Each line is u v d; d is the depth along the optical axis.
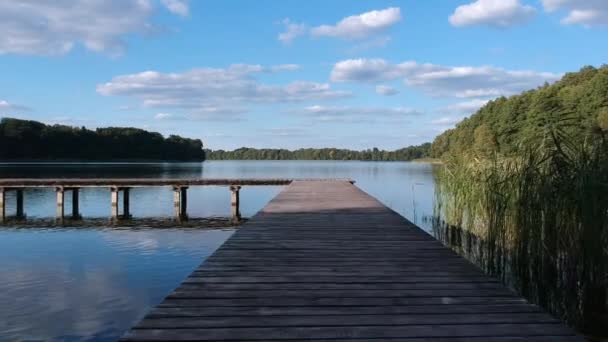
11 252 9.36
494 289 3.75
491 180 7.55
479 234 8.17
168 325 2.90
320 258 4.90
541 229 5.57
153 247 9.91
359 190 14.69
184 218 15.36
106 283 7.01
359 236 6.29
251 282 3.94
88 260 8.59
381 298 3.50
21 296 6.33
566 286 5.22
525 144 6.38
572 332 2.82
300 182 18.62
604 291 4.79
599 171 4.86
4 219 15.00
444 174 10.34
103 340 4.86
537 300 5.57
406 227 7.08
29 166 57.41
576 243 5.01
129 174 38.59
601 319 4.77
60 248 9.79
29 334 5.00
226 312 3.16
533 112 31.44
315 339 2.71
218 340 2.68
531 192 5.83
